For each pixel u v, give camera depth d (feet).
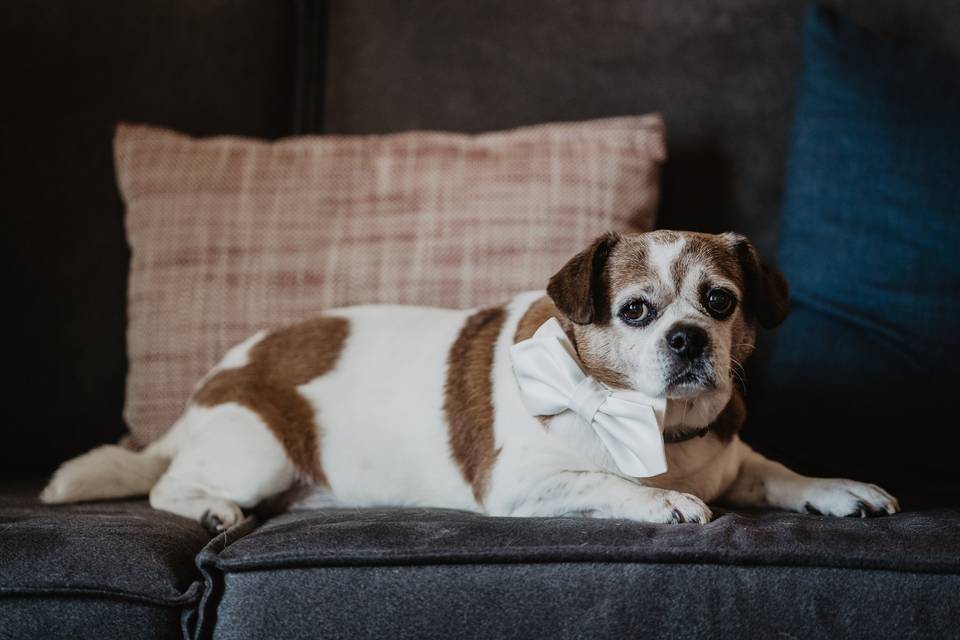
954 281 7.84
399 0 9.86
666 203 9.44
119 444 8.41
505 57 9.73
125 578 5.25
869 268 8.05
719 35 9.57
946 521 5.62
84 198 8.95
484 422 6.77
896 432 7.76
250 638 5.22
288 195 8.68
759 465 7.07
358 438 7.25
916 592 5.05
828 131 8.50
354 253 8.48
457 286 8.34
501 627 5.16
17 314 8.64
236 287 8.42
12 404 8.55
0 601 5.21
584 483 6.15
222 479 7.06
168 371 8.32
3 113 8.87
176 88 9.46
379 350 7.48
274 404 7.38
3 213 8.75
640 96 9.58
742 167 9.40
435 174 8.68
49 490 7.00
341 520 6.05
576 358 6.57
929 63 8.44
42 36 9.06
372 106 9.81
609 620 5.11
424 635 5.19
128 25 9.36
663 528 5.43
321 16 9.95
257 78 9.69
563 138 8.82
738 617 5.07
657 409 6.25
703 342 6.11
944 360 7.70
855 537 5.24
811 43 8.91
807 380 8.11
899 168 8.12
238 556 5.36
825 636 5.03
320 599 5.24
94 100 9.15
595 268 6.59
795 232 8.57
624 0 9.72
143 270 8.52
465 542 5.31
